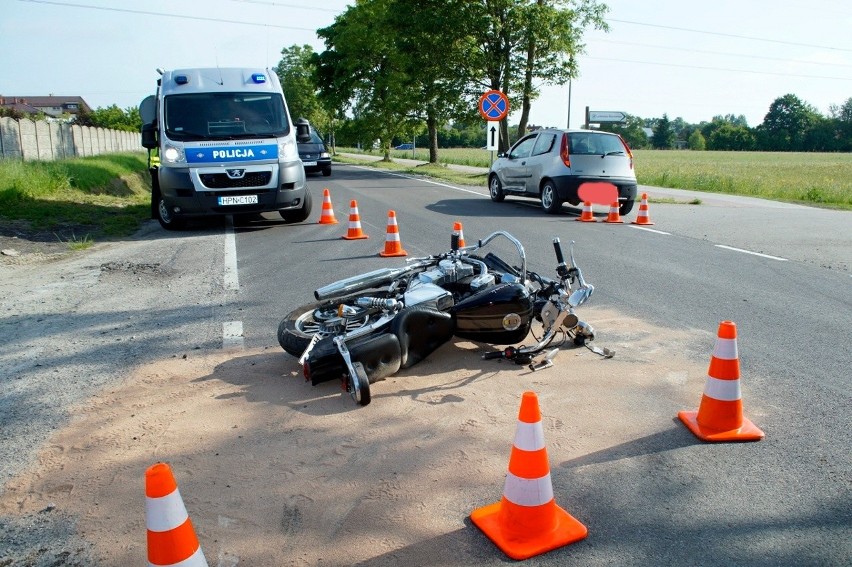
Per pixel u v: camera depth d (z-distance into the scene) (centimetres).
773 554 301
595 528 322
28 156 2195
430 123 3697
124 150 3747
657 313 675
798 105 12250
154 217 1339
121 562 300
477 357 547
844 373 512
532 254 991
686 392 477
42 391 479
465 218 1391
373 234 1184
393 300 508
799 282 813
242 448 398
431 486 357
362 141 4922
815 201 1966
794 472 370
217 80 1288
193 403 459
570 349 566
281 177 1230
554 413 443
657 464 379
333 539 314
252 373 512
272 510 337
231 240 1130
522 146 1625
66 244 1078
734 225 1317
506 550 301
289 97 9381
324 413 444
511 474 310
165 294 754
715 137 12600
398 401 462
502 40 2548
